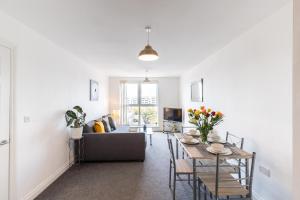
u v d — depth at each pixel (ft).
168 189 8.73
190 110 8.44
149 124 24.06
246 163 7.12
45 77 9.15
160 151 14.89
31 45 8.07
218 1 5.93
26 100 7.73
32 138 8.11
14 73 7.08
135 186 9.01
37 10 6.46
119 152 12.22
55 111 10.12
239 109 9.10
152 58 8.02
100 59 13.91
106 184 9.22
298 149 2.66
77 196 8.13
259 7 6.30
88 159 12.14
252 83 8.03
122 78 23.93
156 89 24.21
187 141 8.25
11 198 6.94
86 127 12.61
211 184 6.59
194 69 17.26
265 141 7.19
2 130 6.64
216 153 6.66
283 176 6.30
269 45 6.95
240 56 9.00
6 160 6.82
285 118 6.22
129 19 7.17
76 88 13.12
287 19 6.12
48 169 9.33
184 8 6.35
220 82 11.37
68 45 10.37
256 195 7.73
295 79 2.73
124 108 23.73
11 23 6.95
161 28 8.04
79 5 6.13
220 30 8.30
